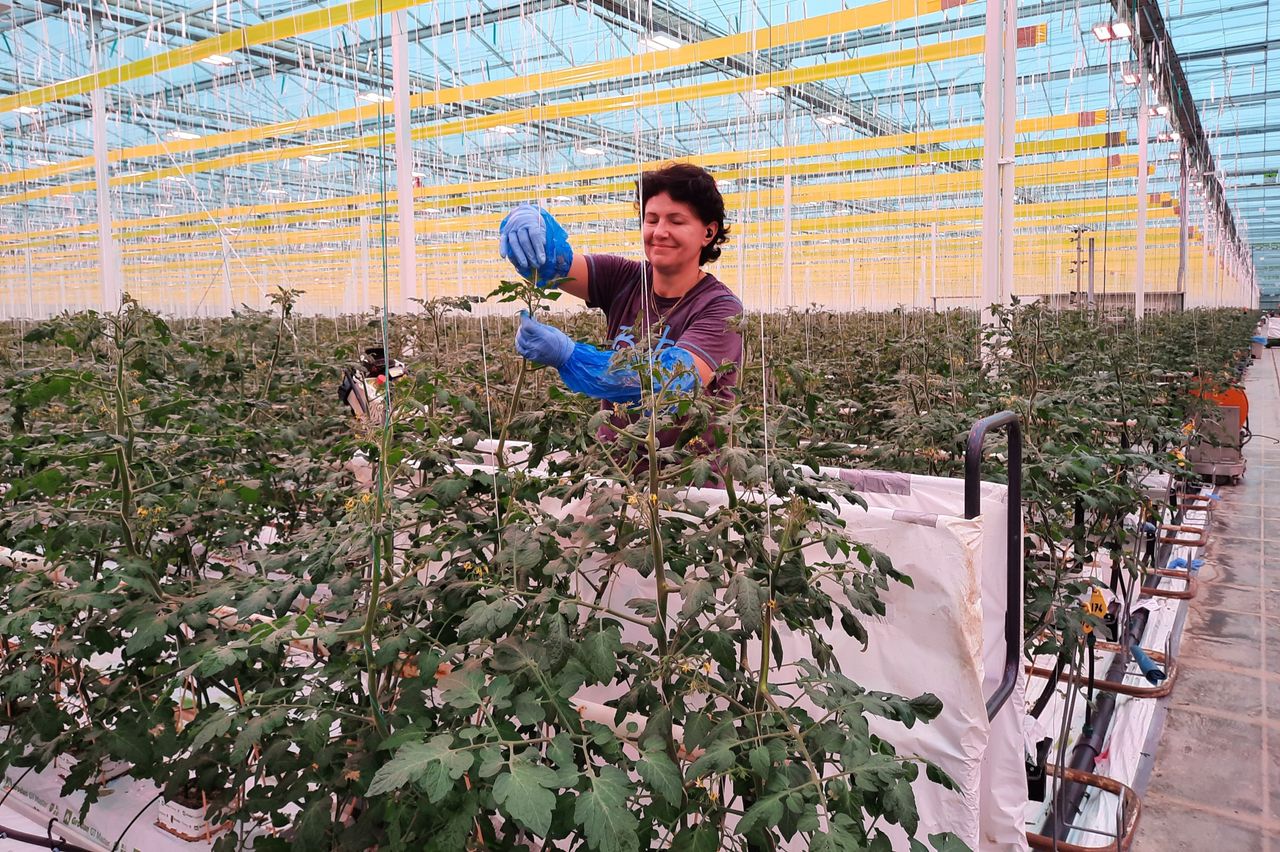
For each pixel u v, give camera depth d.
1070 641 2.64
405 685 1.72
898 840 2.08
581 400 2.12
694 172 2.38
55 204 15.49
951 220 15.50
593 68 6.75
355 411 3.39
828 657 1.70
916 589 2.00
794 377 2.30
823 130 11.67
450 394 2.32
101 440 2.10
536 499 2.05
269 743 1.90
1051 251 16.70
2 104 7.94
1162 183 16.66
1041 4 8.24
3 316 15.21
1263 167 26.03
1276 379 18.45
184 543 2.46
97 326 2.55
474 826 1.80
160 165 12.41
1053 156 12.90
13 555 2.35
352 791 1.67
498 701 1.39
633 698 1.57
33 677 1.96
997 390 4.05
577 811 1.21
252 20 8.12
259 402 3.08
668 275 2.51
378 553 1.61
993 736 2.35
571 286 2.73
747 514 1.77
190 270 16.03
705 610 1.57
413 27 8.06
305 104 7.99
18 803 2.64
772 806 1.32
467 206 15.21
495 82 7.30
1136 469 3.64
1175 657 4.13
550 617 1.56
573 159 16.27
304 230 17.88
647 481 1.84
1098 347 5.82
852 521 2.06
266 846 1.73
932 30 8.25
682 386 1.87
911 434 3.28
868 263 19.52
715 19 8.30
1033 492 2.79
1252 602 4.82
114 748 1.96
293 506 3.05
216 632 2.04
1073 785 2.98
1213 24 11.02
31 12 7.42
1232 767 3.19
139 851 2.31
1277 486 7.64
